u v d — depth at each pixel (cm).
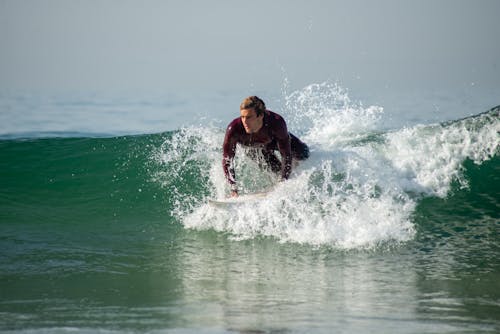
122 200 2556
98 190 2641
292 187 2238
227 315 1362
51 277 1695
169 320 1322
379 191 2514
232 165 2241
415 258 1883
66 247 2005
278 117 2150
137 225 2283
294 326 1274
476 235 2125
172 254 1941
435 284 1638
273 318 1338
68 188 2666
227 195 2538
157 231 2206
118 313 1382
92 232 2194
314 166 2522
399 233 2117
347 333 1223
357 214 2192
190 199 2548
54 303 1469
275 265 1828
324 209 2219
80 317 1351
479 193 2588
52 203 2530
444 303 1468
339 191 2447
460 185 2655
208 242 2073
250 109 2055
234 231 2173
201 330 1245
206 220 2267
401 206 2417
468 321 1320
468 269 1773
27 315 1371
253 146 2256
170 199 2555
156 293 1559
